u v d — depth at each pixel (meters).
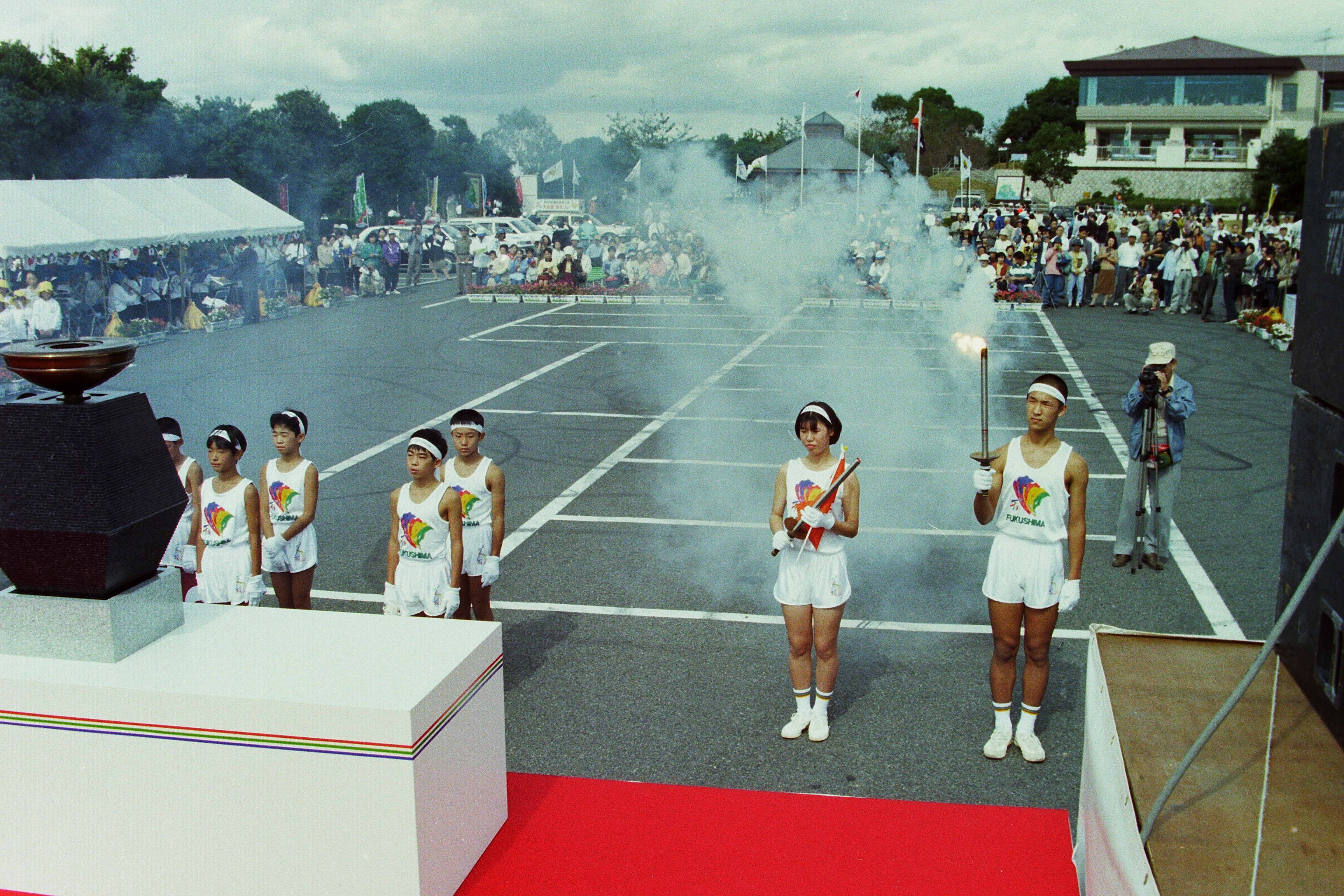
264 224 23.69
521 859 3.83
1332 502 2.94
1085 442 12.05
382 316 24.70
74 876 3.52
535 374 16.80
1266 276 20.56
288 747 3.25
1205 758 2.94
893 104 52.78
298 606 6.38
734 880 3.71
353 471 11.14
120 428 3.52
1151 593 7.53
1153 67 58.69
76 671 3.45
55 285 19.58
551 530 9.09
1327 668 3.04
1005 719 5.29
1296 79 58.09
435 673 3.44
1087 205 51.03
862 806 4.27
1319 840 2.60
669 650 6.61
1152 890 2.44
